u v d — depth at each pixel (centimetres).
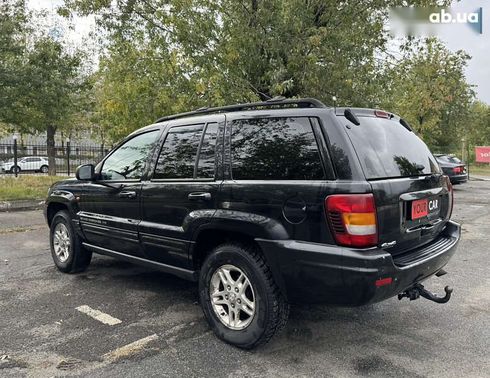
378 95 1166
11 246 706
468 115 2819
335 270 292
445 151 2833
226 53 993
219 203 355
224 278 356
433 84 2123
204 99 986
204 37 1014
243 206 338
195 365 321
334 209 293
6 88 1310
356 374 308
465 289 490
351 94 1071
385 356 335
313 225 303
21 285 505
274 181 328
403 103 1903
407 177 339
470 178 2342
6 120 1495
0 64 1262
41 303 447
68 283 513
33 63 1375
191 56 1005
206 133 389
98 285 506
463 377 304
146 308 434
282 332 372
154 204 414
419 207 340
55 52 1424
